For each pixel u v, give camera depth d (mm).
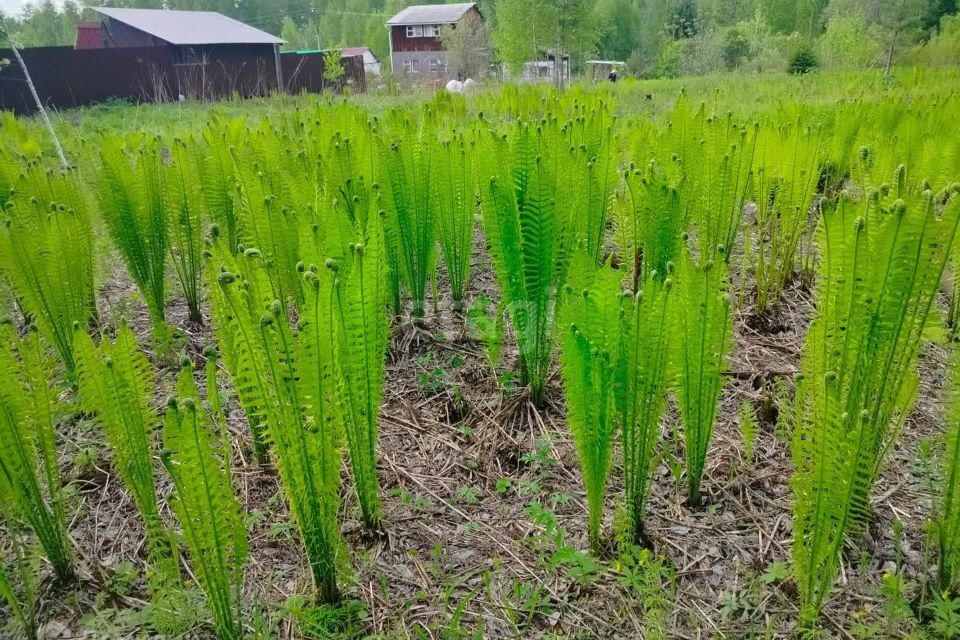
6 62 5750
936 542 2250
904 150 4078
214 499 1676
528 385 3090
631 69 42875
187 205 3520
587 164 3084
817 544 1824
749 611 2057
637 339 1968
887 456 2656
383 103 12602
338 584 2117
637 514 2291
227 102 15688
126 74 23047
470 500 2525
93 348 1843
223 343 2248
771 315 3756
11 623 2021
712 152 3742
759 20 42219
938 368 3287
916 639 1882
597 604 2096
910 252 1844
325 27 88812
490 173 3092
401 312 3635
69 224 2875
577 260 2285
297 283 2957
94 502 2520
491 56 36312
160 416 2848
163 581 2082
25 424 1941
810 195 3771
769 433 2867
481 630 1930
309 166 3863
